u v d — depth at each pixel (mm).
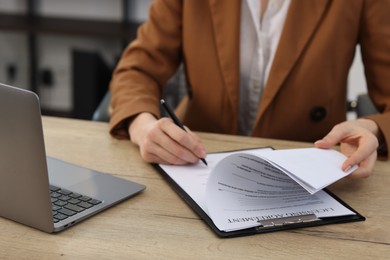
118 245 801
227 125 1486
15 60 3736
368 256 792
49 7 3561
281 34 1376
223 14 1413
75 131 1261
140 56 1481
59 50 3666
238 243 812
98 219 870
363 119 1200
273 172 971
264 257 780
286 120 1433
